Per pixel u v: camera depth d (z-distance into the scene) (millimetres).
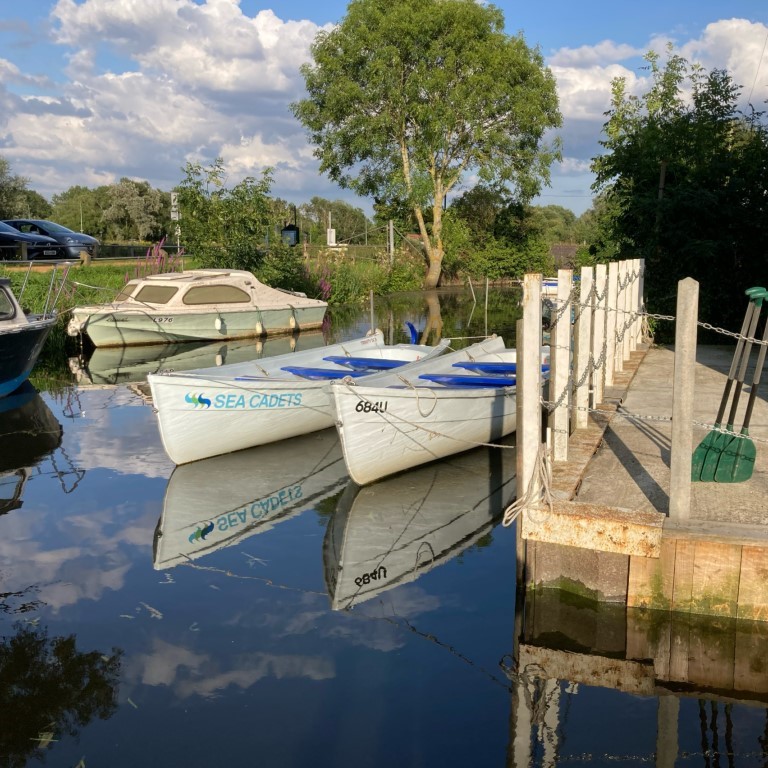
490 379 9875
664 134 17078
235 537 7145
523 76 36406
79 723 4336
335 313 28172
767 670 4789
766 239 15352
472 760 3977
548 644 5156
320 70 35125
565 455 6453
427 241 39188
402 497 8211
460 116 35219
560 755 4008
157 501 8117
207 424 9375
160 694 4609
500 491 8383
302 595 5945
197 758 4027
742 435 5941
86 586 6113
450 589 6035
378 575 6305
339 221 59562
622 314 10914
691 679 4707
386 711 4426
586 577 5332
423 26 33531
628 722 4297
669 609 5164
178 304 19922
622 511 5301
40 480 8789
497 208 45594
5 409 12422
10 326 13039
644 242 16531
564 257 50875
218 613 5645
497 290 40000
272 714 4410
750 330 5844
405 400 8430
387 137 35750
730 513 5418
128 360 17438
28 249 25094
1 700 4566
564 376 6371
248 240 26000
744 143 17203
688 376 5039
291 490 8469
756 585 4957
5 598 5895
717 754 4004
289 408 10094
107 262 27766
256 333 21406
